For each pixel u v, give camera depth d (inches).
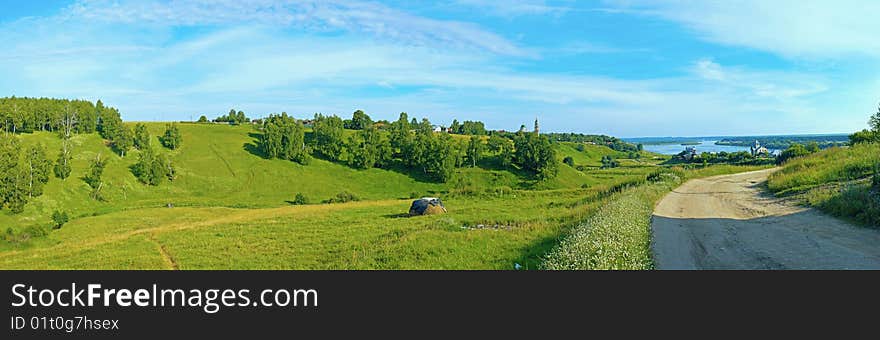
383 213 1781.5
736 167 2429.9
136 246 1373.0
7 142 3882.9
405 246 956.0
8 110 4672.7
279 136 5516.7
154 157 4717.0
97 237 1863.9
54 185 3917.3
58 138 4923.7
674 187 1664.6
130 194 4207.7
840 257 566.9
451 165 5078.7
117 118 5334.6
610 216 836.6
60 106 5226.4
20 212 3390.7
